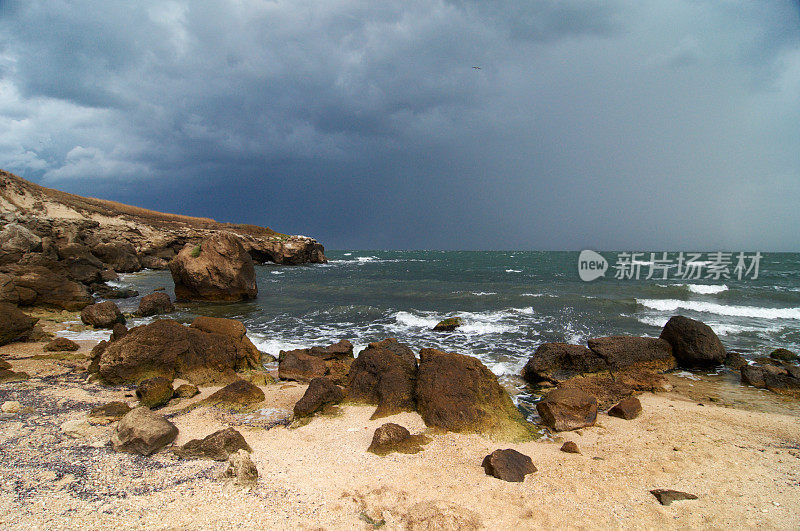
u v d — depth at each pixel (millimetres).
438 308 23578
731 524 5230
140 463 6457
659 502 5723
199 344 12258
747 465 6895
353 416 9078
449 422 8297
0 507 5055
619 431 8508
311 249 69562
